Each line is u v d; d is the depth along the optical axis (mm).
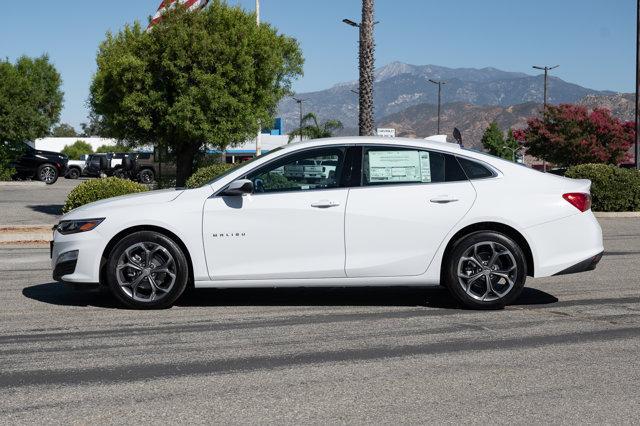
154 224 7289
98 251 7328
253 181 7414
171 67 17375
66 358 5609
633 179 19391
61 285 8977
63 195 27328
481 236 7312
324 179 7430
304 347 5922
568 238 7426
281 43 19562
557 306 7625
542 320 6926
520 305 7684
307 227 7301
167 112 17844
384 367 5348
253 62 18562
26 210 19672
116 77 17484
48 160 37750
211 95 17531
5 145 35219
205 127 17578
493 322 6840
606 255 11672
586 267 7477
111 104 18250
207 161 19859
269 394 4738
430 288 8672
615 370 5258
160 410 4441
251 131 18672
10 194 27938
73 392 4789
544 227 7379
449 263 7367
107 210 7402
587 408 4461
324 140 7562
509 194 7406
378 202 7328
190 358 5605
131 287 7395
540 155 47500
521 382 4980
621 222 17609
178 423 4227
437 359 5559
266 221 7293
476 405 4523
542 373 5188
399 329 6559
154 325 6738
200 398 4664
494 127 79062
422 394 4734
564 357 5605
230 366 5375
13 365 5422
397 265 7320
